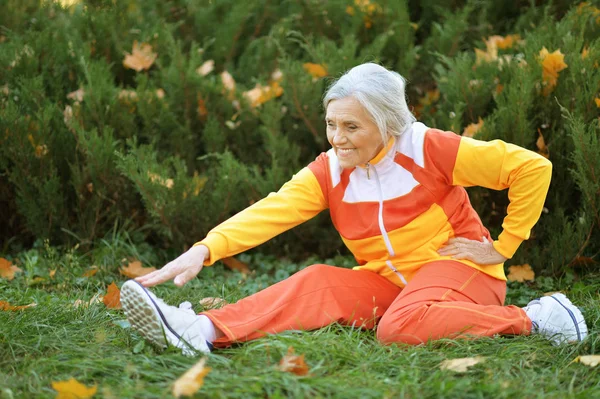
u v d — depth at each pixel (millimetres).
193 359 2822
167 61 5207
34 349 2957
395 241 3213
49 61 4930
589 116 4164
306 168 3361
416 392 2549
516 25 5242
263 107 4934
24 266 4402
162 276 2979
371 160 3158
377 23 5223
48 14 5625
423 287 3135
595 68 4285
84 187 4582
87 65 4750
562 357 2977
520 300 3883
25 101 4656
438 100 4859
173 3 5738
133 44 5156
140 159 4363
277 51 5324
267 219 3238
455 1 5551
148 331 2906
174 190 4371
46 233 4586
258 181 4504
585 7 4754
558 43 4480
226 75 5000
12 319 3242
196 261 3033
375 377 2697
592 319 3396
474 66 4625
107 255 4375
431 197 3166
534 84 4262
